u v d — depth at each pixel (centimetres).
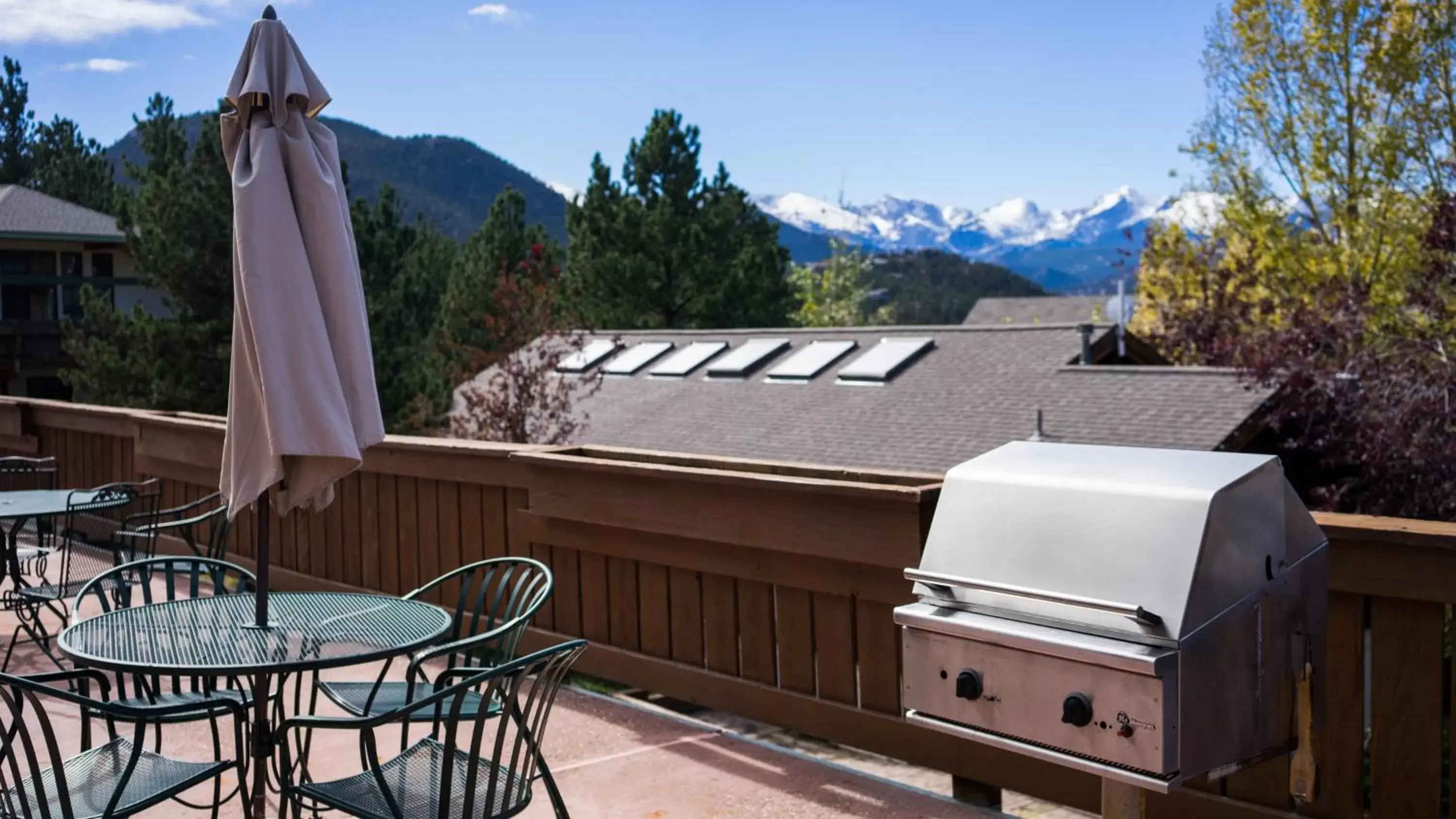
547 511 486
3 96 4047
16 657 527
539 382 1742
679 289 2803
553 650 263
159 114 2100
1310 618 246
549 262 2808
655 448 1841
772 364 2089
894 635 375
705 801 356
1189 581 221
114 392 1878
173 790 268
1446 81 1883
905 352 1942
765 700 416
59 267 2916
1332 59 2041
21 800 245
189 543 518
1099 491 244
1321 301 1470
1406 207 1961
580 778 376
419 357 2044
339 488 616
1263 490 238
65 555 520
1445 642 284
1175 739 219
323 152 308
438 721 291
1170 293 2286
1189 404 1483
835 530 377
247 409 296
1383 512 1221
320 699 471
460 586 546
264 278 285
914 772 559
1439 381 1217
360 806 265
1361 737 283
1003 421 1612
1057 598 235
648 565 462
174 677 336
